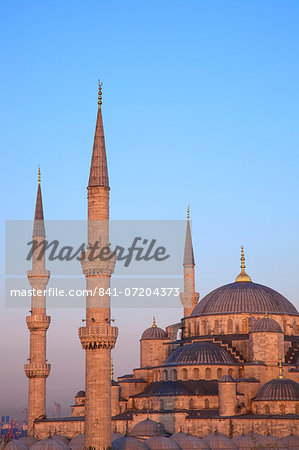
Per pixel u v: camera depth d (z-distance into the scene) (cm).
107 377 11588
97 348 11575
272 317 16312
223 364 15000
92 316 11781
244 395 14162
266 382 14275
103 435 11381
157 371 15662
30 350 16300
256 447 12619
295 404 13588
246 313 16300
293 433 13138
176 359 15325
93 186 12112
